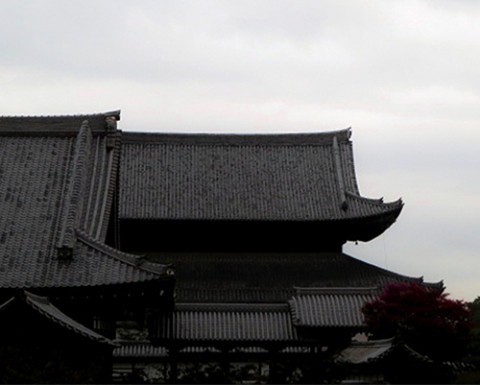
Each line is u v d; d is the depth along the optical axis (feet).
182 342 150.00
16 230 118.52
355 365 107.14
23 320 92.79
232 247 205.05
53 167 129.90
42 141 134.10
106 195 130.93
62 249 112.78
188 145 228.84
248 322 155.12
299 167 223.30
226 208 211.82
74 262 112.68
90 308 110.52
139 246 205.46
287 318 157.17
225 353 152.66
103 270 111.04
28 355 86.89
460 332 134.00
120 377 113.39
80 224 122.72
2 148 132.26
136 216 204.64
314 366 106.73
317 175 220.84
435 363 109.29
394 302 139.03
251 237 205.46
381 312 137.90
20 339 92.48
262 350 160.25
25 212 121.60
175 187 217.36
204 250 204.85
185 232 205.26
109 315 110.63
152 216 205.36
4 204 122.62
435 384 107.45
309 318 152.87
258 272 193.06
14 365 82.84
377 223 202.28
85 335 92.63
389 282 185.98
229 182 219.61
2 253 114.52
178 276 191.11
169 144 228.63
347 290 159.02
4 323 92.73
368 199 205.67
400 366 107.04
